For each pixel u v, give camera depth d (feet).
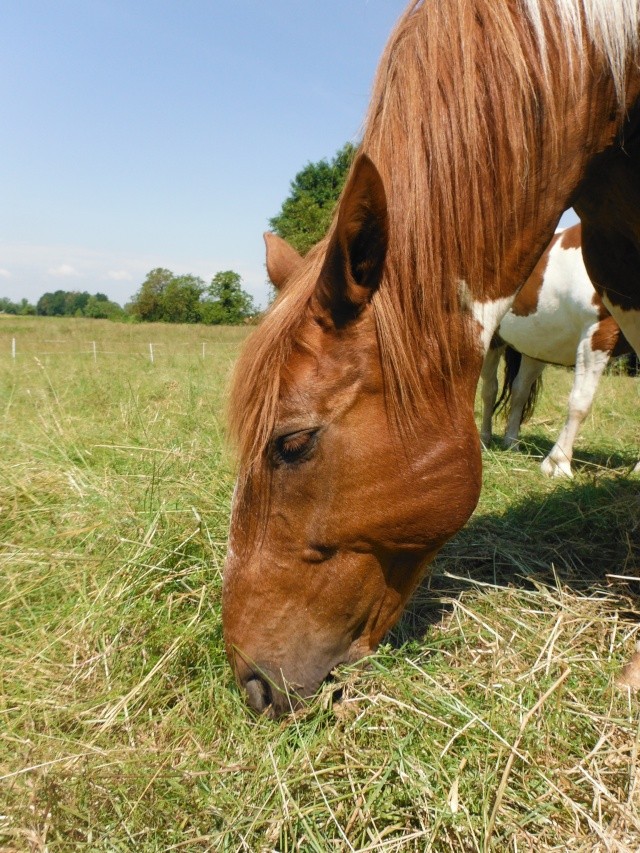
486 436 17.81
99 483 9.38
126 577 6.84
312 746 4.71
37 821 4.08
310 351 4.47
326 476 4.62
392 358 4.47
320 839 4.10
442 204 4.58
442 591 7.16
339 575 4.84
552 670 5.64
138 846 4.05
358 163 3.79
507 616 6.54
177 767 4.60
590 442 16.39
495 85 4.75
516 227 5.06
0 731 5.15
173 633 6.07
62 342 56.90
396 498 4.70
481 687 5.32
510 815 4.24
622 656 6.06
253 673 4.96
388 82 4.86
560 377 29.58
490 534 8.80
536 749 4.71
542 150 5.02
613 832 4.18
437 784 4.42
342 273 4.22
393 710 4.97
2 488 9.27
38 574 7.32
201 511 8.07
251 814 4.24
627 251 7.23
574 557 8.24
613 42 5.12
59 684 5.67
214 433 12.53
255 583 4.89
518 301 15.26
